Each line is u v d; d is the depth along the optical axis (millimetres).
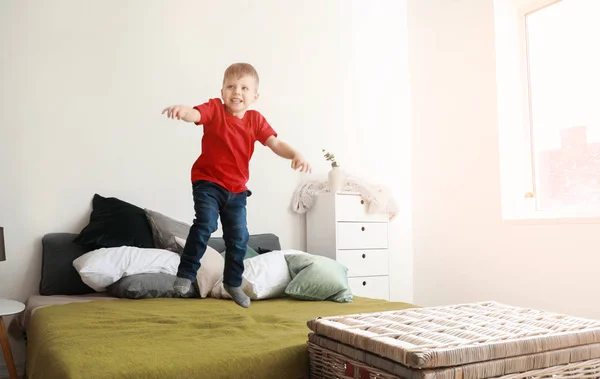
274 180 4035
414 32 4715
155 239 3350
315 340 1655
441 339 1411
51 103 3354
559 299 3426
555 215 3680
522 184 3936
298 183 4137
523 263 3678
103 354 1580
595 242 3223
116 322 2127
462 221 4191
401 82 4730
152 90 3641
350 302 2900
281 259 3145
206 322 2113
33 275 3236
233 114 1873
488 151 3979
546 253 3518
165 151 3652
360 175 4457
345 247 3912
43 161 3312
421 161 4605
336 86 4391
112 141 3500
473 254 4086
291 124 4160
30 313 2641
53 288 3072
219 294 2934
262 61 4062
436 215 4441
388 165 4605
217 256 3139
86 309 2459
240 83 1840
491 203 3945
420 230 4602
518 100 3977
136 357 1543
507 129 3926
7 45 3262
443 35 4414
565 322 1686
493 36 3967
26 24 3316
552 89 3787
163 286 2908
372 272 4043
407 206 4684
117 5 3574
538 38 3895
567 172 3672
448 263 4312
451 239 4289
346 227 3932
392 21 4727
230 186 1860
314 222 4059
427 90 4566
